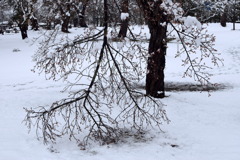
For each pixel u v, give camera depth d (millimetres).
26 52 28062
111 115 10414
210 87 16438
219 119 10195
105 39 7004
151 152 7484
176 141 8234
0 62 24453
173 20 6977
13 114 10992
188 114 10648
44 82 18188
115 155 7277
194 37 7363
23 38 35062
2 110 11562
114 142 8078
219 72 20125
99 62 7051
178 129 9141
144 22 7789
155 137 8492
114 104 11656
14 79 19016
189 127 9344
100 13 7852
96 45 7012
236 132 8891
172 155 7359
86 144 7641
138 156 7242
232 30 41406
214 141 8203
